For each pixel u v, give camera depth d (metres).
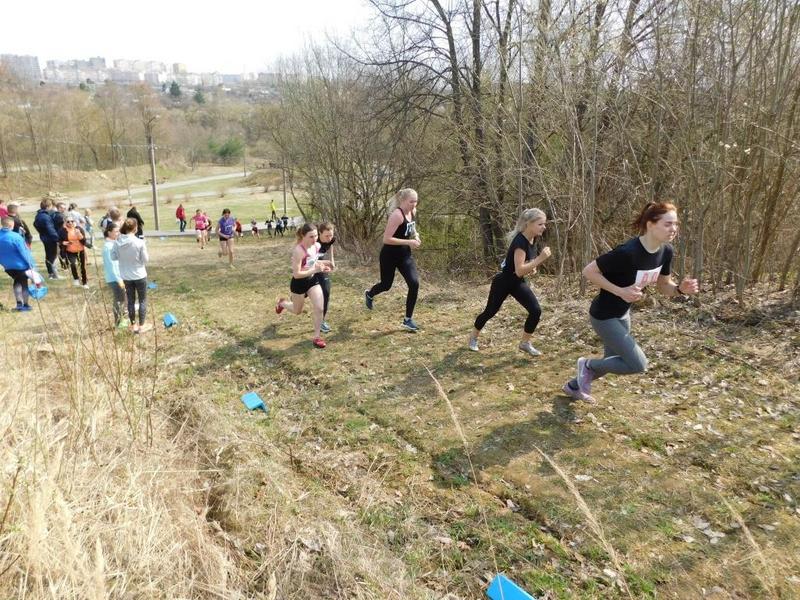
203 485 3.49
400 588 2.63
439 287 9.02
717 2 5.98
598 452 3.81
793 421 4.07
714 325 5.87
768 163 6.02
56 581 2.31
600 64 7.35
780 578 2.65
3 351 4.36
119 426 3.80
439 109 12.47
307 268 6.01
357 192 15.30
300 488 3.56
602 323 4.02
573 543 3.00
